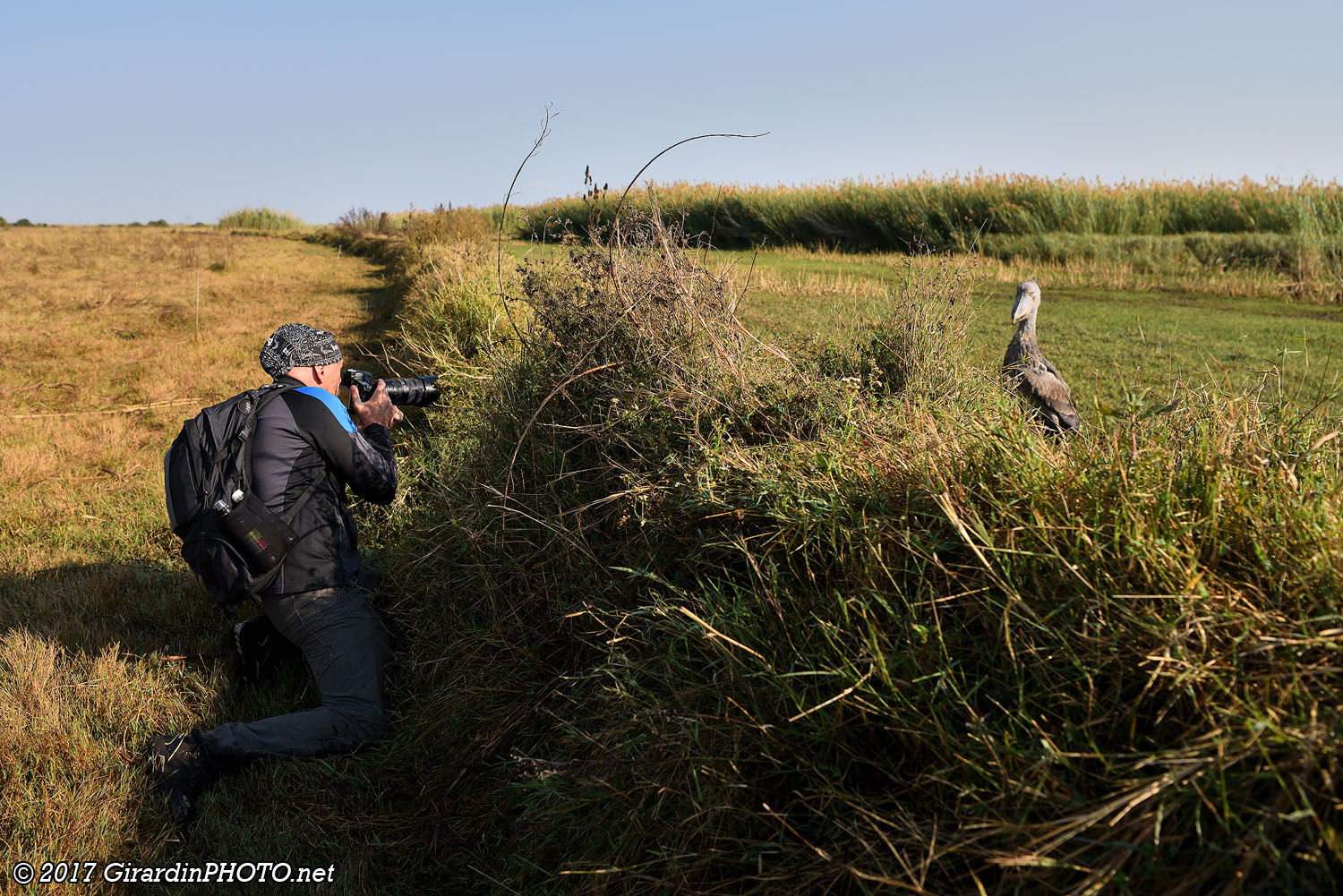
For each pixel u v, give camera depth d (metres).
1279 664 1.57
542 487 3.16
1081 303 14.21
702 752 2.00
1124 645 1.73
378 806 2.75
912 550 2.06
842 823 1.78
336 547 3.11
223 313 13.50
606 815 2.14
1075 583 1.86
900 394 3.39
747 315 10.45
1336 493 1.96
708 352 3.24
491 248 13.91
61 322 12.52
